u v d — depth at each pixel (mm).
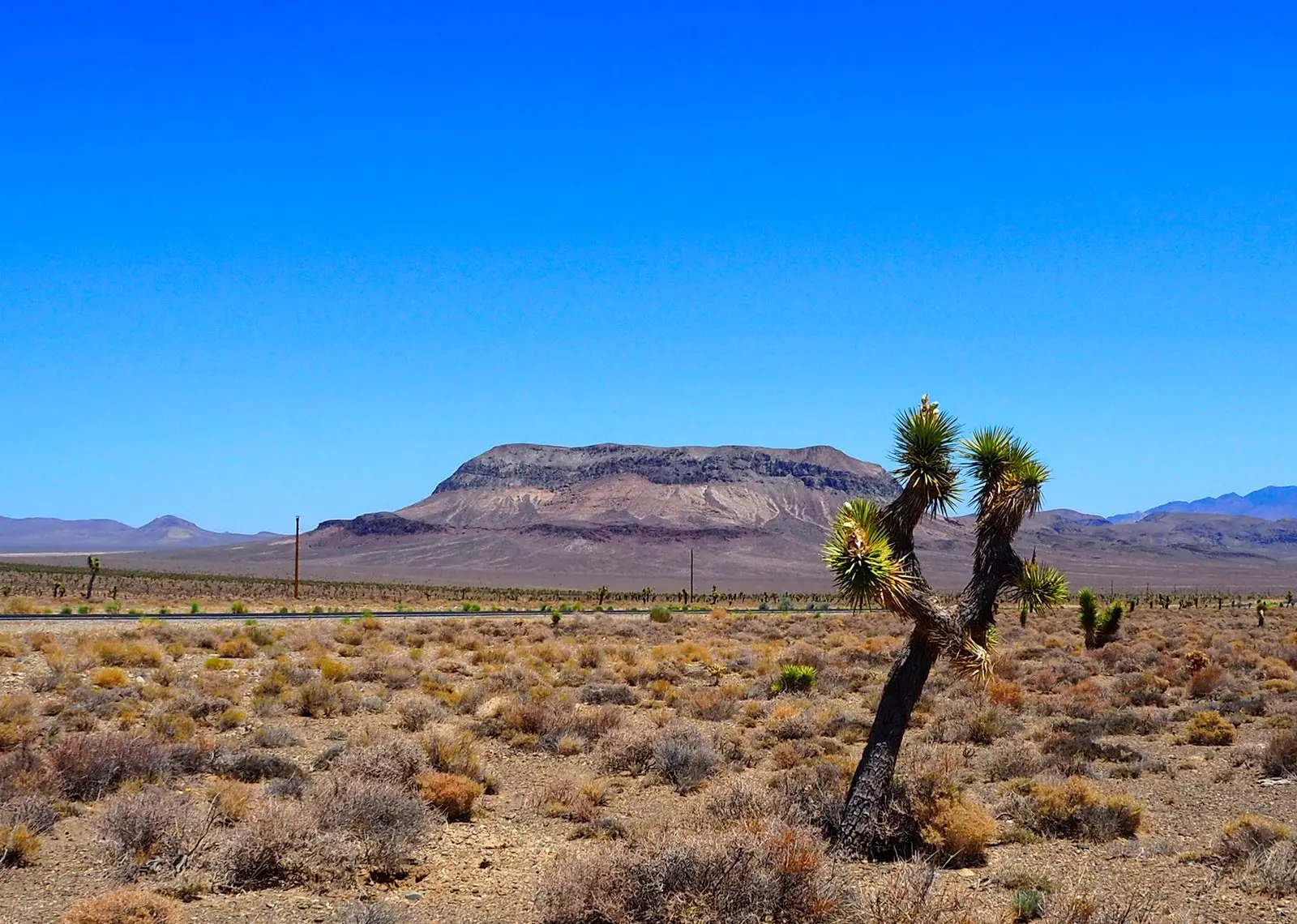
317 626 52281
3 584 110625
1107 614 48094
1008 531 13750
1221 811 16547
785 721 23875
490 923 10734
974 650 13078
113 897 10055
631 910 10109
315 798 13938
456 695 28219
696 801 17094
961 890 11992
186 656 37062
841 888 10477
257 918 10789
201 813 14078
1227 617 80062
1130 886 12305
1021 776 18938
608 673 35031
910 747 19969
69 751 16750
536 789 18344
